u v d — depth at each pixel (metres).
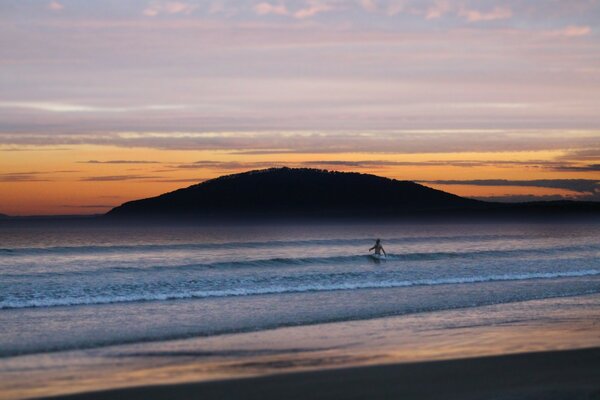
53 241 84.25
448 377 12.32
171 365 13.95
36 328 18.73
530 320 20.12
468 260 43.97
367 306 23.17
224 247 58.75
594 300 24.86
